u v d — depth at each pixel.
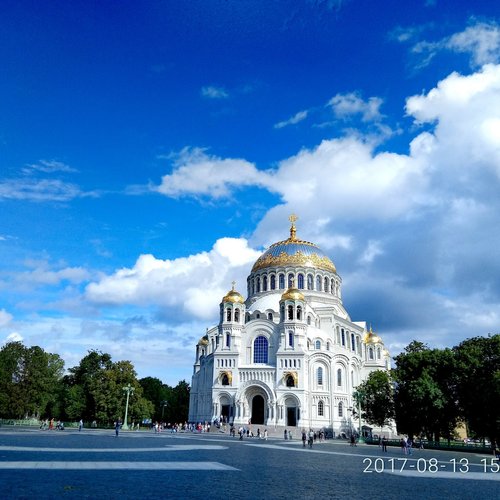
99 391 129.75
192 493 24.70
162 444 63.97
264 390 121.69
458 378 91.94
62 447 50.47
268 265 151.12
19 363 134.75
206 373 136.88
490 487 32.66
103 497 22.36
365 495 26.73
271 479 32.09
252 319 139.62
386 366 167.75
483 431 85.88
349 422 125.88
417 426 98.81
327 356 126.38
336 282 155.88
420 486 31.92
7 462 34.31
